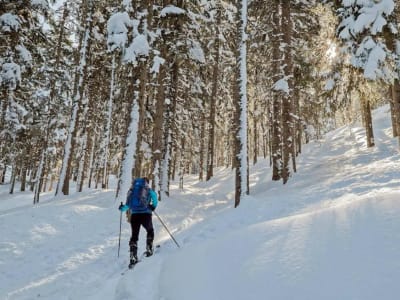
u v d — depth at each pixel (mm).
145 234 9344
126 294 4012
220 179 27234
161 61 13156
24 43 17281
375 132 26578
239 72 11742
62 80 22781
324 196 9023
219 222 8117
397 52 12539
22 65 16625
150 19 13281
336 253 2951
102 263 6621
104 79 23156
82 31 21203
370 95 15398
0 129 17328
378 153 16594
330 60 15570
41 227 9352
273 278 2887
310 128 31484
